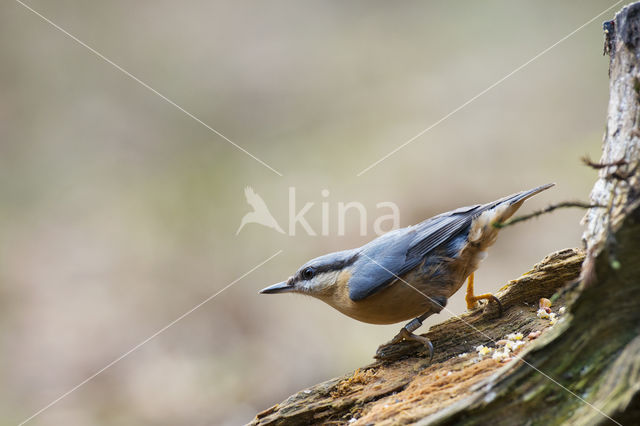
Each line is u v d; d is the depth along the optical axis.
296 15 21.53
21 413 10.88
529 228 12.20
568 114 15.02
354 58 19.44
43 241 15.32
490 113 15.81
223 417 10.36
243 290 13.41
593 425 3.68
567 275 5.68
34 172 17.39
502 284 10.98
